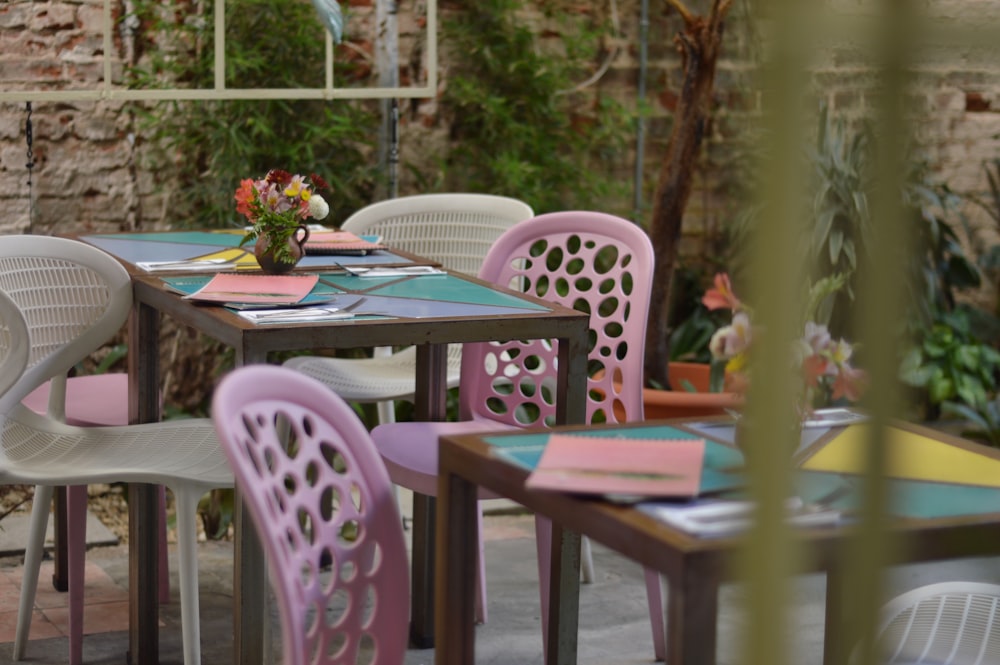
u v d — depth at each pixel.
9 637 2.89
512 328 2.35
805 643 2.78
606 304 4.75
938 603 1.73
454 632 1.59
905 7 0.43
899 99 0.44
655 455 1.47
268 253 2.77
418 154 4.74
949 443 1.65
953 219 4.90
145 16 4.28
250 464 1.44
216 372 4.43
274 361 4.32
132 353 2.76
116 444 2.61
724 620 2.68
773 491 0.47
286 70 4.32
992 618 1.68
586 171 4.83
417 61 4.72
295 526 1.55
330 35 3.92
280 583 1.43
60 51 4.21
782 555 0.47
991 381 4.57
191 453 2.52
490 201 3.69
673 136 4.11
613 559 3.55
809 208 4.18
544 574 2.53
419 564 2.90
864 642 0.47
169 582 3.24
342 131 4.33
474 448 1.53
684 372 4.36
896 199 0.45
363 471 1.68
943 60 4.73
